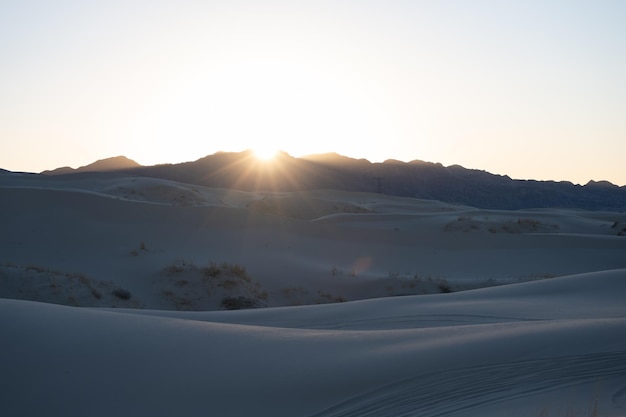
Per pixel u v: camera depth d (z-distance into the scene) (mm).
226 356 11734
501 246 42312
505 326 13562
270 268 32844
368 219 64312
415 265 37625
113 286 26703
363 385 10391
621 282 22750
